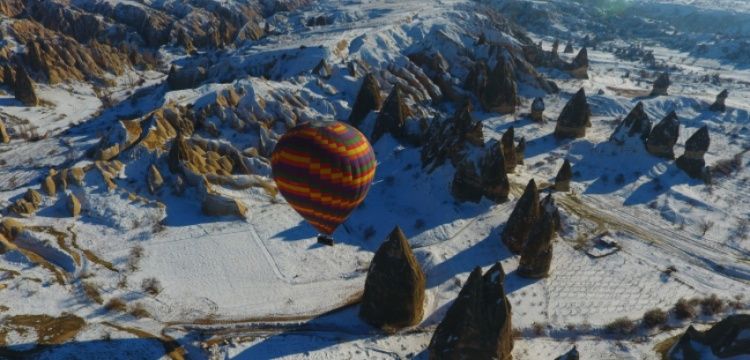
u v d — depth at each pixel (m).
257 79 75.88
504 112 83.38
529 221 46.31
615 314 40.00
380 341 36.66
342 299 41.03
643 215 55.78
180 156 53.91
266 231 48.59
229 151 58.41
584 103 71.81
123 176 53.84
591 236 50.91
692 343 34.78
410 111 75.31
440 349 32.97
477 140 57.25
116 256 44.16
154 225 48.22
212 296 40.66
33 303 37.91
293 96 73.62
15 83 85.62
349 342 36.44
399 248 36.62
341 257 46.25
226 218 50.03
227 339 36.25
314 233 49.06
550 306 40.66
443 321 33.62
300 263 44.88
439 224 51.16
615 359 35.50
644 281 44.19
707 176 63.22
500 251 47.66
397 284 36.72
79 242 45.31
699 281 44.75
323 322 38.53
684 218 55.16
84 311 37.94
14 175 60.75
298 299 40.78
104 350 34.44
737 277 45.84
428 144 61.06
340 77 84.06
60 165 62.56
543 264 43.16
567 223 52.47
